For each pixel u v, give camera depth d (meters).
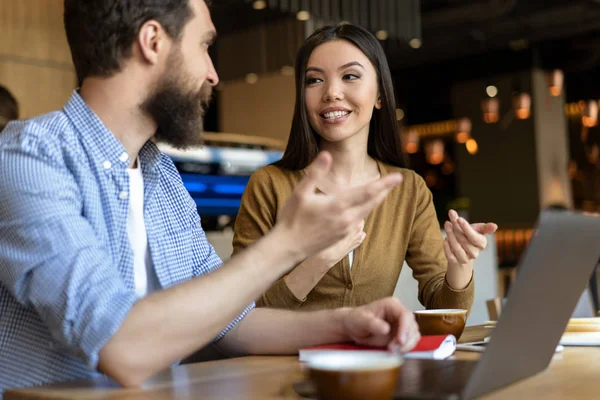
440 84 10.85
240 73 7.09
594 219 0.84
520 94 9.66
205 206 4.70
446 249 1.38
